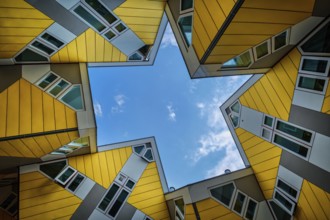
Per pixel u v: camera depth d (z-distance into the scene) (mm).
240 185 9773
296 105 7453
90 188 9750
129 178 10688
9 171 9461
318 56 6547
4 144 6871
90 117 8023
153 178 11266
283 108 8000
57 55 8477
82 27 7883
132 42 9562
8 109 6961
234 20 5000
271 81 8523
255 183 9875
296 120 7508
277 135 8445
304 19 5898
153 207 10602
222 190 9531
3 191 10141
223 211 9039
